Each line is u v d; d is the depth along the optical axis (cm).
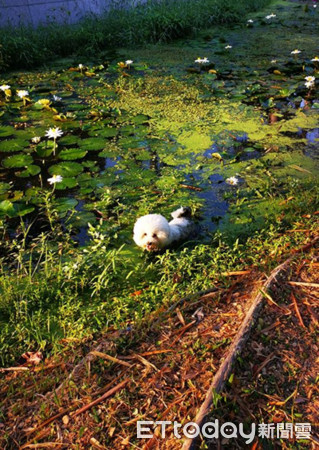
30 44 973
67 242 429
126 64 932
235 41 1143
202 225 453
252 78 872
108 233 443
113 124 686
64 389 270
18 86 866
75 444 238
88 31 1085
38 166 561
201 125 670
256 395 253
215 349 286
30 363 300
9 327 333
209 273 367
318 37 1163
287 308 308
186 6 1254
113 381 271
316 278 335
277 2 1605
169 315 319
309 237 396
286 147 596
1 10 1030
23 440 245
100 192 511
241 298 330
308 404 249
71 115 700
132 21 1124
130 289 368
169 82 861
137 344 300
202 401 252
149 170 553
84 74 922
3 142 624
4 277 384
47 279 381
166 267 370
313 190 492
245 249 403
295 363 271
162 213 473
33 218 475
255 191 502
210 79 868
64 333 323
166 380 269
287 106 734
